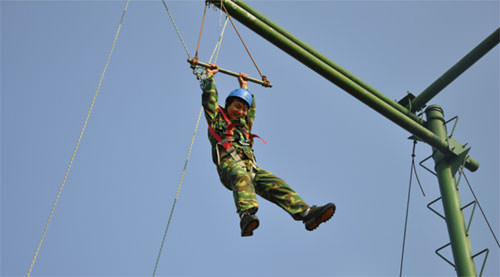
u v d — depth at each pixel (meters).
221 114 8.53
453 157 12.64
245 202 7.67
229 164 8.15
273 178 8.29
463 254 11.41
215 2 10.49
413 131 12.30
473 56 11.99
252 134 8.54
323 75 11.48
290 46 11.12
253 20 10.82
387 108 11.95
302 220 8.05
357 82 12.23
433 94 12.70
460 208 12.05
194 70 8.70
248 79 9.20
